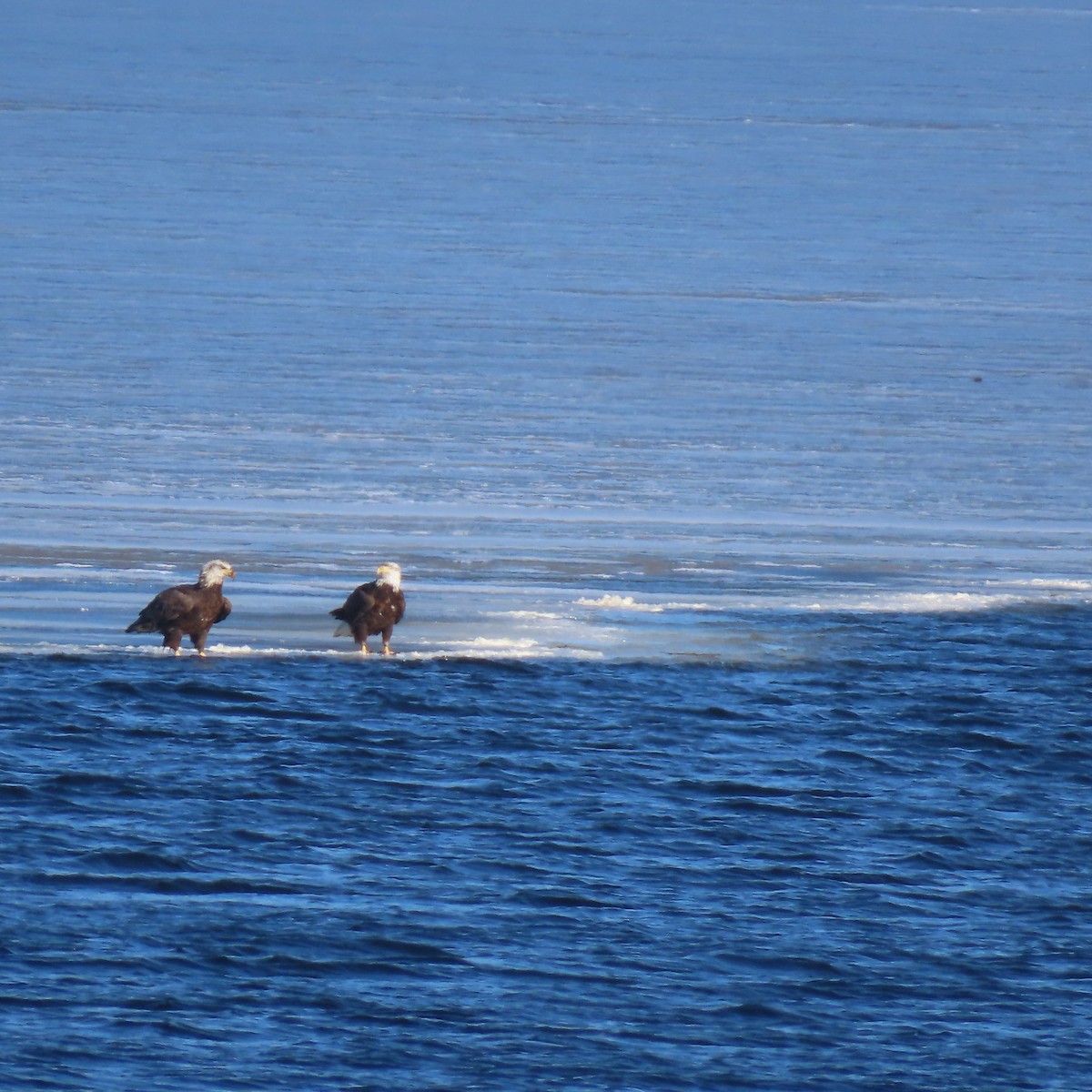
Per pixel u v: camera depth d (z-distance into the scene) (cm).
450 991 3159
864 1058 3016
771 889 3650
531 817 3938
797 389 8956
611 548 6225
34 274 11094
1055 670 5150
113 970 3148
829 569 6081
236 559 5878
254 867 3597
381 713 4488
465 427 7956
